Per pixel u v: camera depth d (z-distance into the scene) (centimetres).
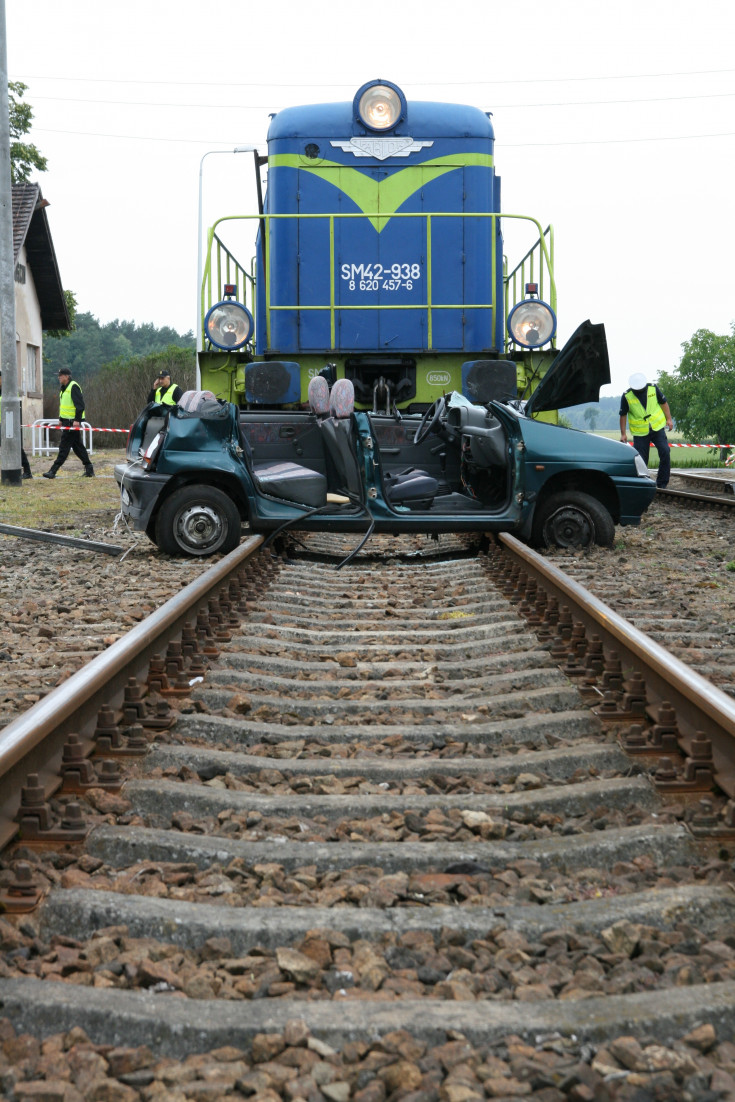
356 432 945
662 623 673
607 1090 218
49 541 1077
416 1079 218
